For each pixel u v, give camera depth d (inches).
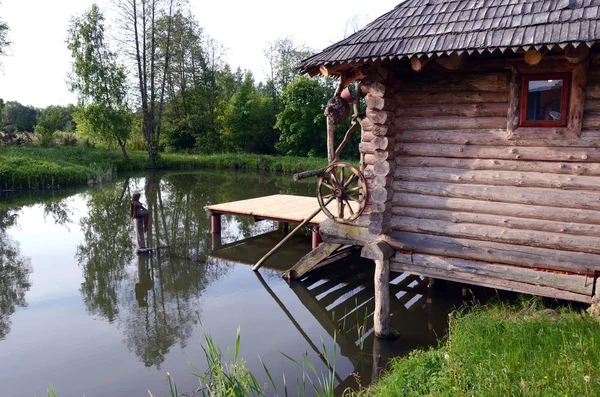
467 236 248.2
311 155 1573.6
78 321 323.3
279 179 1137.4
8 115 2367.1
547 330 204.8
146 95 1444.4
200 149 1708.9
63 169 1041.5
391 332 277.4
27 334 302.5
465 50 208.4
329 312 334.6
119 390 232.7
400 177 261.9
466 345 206.1
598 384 152.9
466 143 243.6
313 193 860.6
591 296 220.7
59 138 1641.2
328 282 397.7
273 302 355.6
